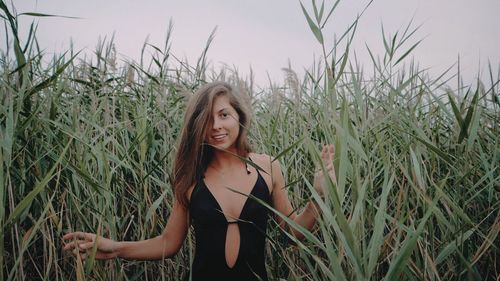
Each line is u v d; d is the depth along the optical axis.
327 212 1.08
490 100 1.91
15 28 1.45
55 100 1.76
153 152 1.98
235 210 1.49
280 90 2.35
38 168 1.58
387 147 1.76
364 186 1.18
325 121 1.46
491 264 1.66
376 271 1.40
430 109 2.05
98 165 1.69
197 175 1.54
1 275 1.12
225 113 1.50
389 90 2.11
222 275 1.46
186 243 1.97
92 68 2.31
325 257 1.87
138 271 2.05
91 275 1.63
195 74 2.69
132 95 2.48
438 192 1.20
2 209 1.16
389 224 1.73
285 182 1.82
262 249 1.55
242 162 1.58
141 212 1.95
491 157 1.79
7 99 1.51
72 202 1.75
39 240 1.80
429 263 1.31
